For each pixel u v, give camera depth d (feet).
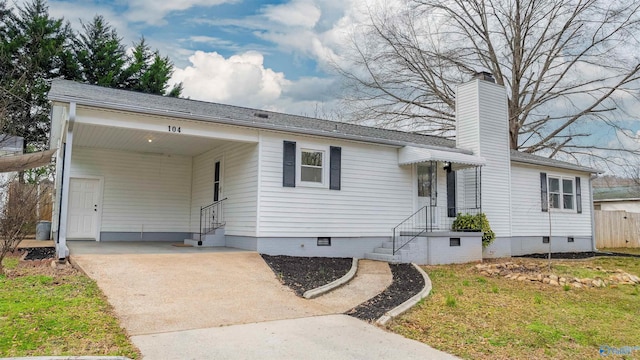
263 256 35.12
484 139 51.21
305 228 39.11
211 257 32.78
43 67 76.28
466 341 18.22
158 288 23.89
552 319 22.31
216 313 20.49
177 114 32.78
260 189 37.14
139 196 47.62
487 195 50.57
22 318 16.94
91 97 30.86
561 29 75.56
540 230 58.49
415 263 41.16
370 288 28.22
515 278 34.12
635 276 35.78
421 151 42.73
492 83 53.26
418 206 46.42
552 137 83.71
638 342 19.02
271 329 18.56
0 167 34.94
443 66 82.17
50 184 42.75
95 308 19.08
